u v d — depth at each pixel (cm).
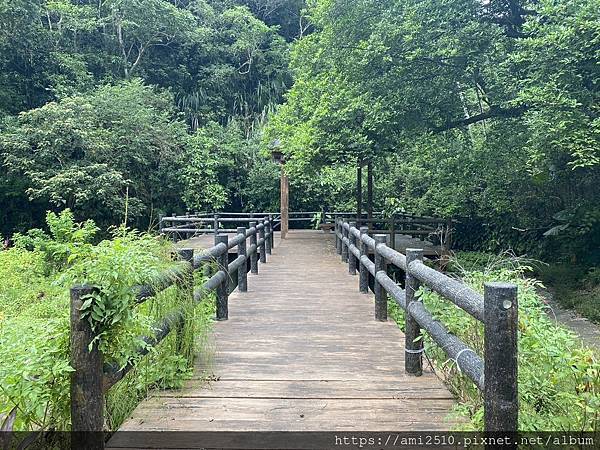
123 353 211
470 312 191
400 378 313
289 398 281
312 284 697
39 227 1630
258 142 2109
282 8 2658
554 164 939
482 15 973
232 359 353
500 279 307
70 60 1911
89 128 1589
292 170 1258
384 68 995
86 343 197
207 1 2550
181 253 315
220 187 1916
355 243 775
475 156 1068
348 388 296
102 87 1848
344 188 1966
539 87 753
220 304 473
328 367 336
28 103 1811
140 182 1788
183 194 1867
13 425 192
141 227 1794
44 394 194
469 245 1481
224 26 2459
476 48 931
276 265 908
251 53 2367
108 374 212
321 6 1049
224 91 2327
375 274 472
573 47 727
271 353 368
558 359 220
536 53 764
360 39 1023
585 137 714
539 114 764
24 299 608
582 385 220
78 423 197
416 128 1026
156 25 2173
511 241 1322
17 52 1769
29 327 229
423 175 1461
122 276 206
